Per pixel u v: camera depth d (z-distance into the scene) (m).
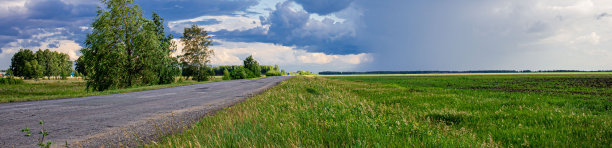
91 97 13.32
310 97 10.06
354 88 18.25
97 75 24.86
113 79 24.92
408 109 7.39
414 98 10.48
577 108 7.66
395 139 3.62
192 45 56.81
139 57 27.02
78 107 9.15
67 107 9.15
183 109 8.54
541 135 4.16
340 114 5.66
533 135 4.20
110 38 25.31
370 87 19.81
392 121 4.91
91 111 8.15
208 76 58.56
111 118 6.86
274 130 4.02
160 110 8.34
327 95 10.62
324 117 5.25
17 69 95.31
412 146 3.36
